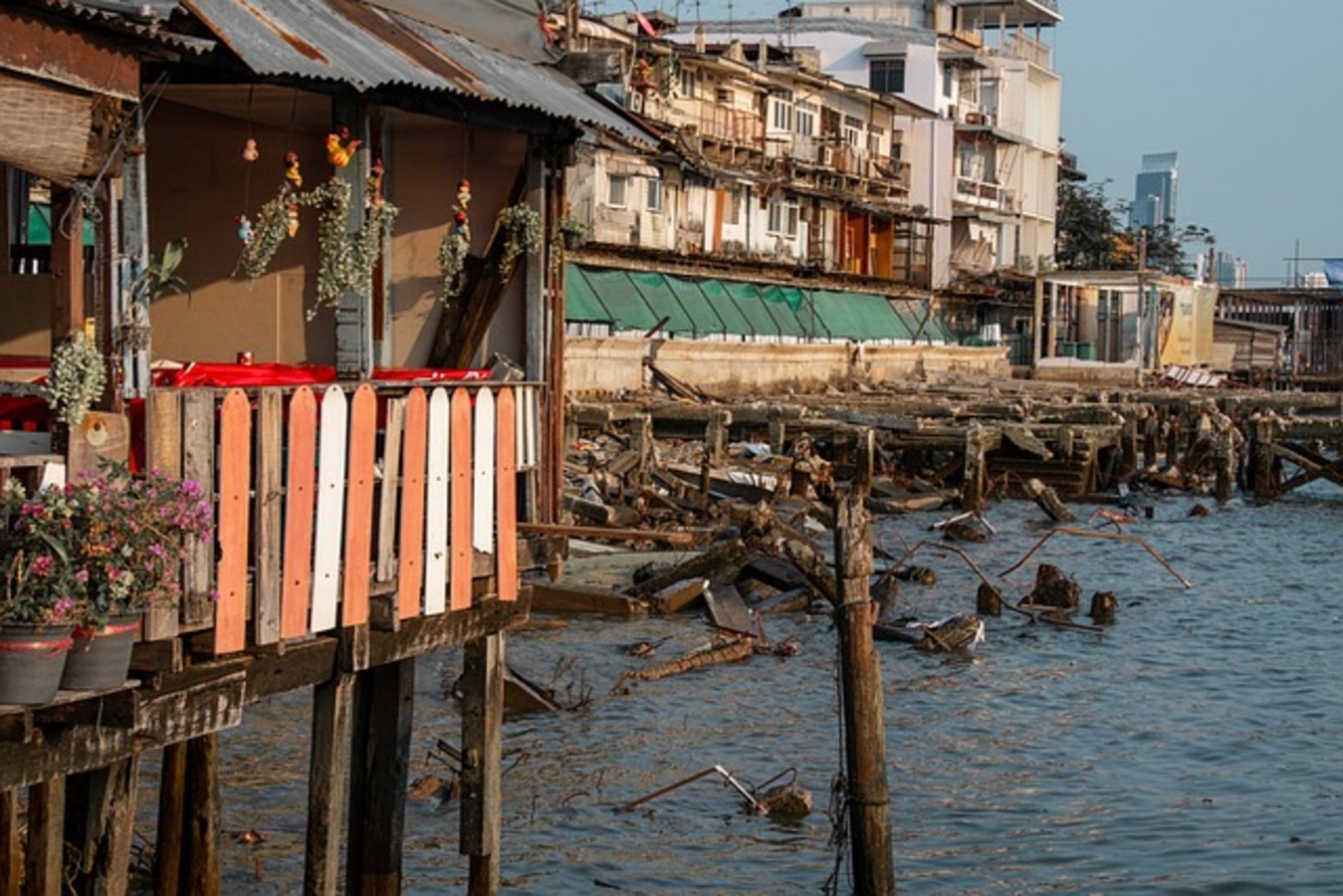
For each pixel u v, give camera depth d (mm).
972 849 17234
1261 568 37000
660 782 18953
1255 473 50812
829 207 78688
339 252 12781
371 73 11250
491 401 12180
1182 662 26625
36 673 7996
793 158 73938
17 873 10859
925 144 88250
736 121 70188
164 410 9133
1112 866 16734
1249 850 17281
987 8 101188
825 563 17156
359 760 12531
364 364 14367
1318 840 17625
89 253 10516
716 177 66500
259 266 12688
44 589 7984
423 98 13023
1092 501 48156
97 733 8664
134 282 9164
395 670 12391
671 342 56406
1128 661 26531
